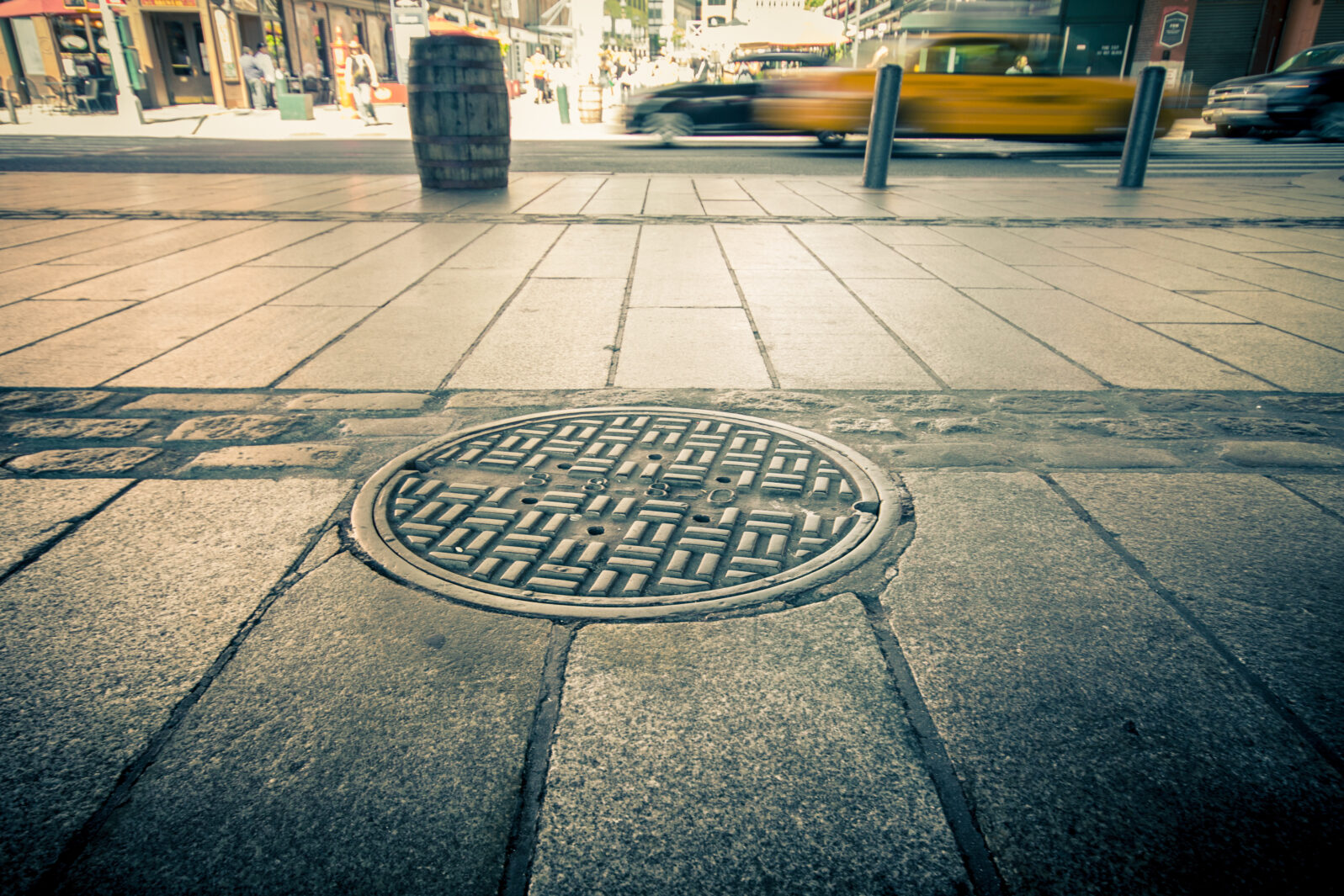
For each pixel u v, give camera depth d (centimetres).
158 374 350
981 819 136
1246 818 136
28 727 154
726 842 131
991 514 236
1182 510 240
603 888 124
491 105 909
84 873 125
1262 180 1087
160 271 538
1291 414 313
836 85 1399
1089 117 1371
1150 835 133
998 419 308
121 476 259
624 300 469
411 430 296
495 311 447
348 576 203
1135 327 425
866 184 988
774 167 1226
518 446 278
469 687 165
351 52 2350
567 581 200
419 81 890
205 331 411
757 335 408
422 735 153
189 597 194
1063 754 150
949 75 1348
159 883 124
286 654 175
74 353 377
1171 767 147
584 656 174
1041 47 1348
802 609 190
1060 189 991
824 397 329
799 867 127
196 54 3206
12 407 315
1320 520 235
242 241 641
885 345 395
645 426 297
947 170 1230
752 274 534
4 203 830
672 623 185
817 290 495
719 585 200
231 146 1608
